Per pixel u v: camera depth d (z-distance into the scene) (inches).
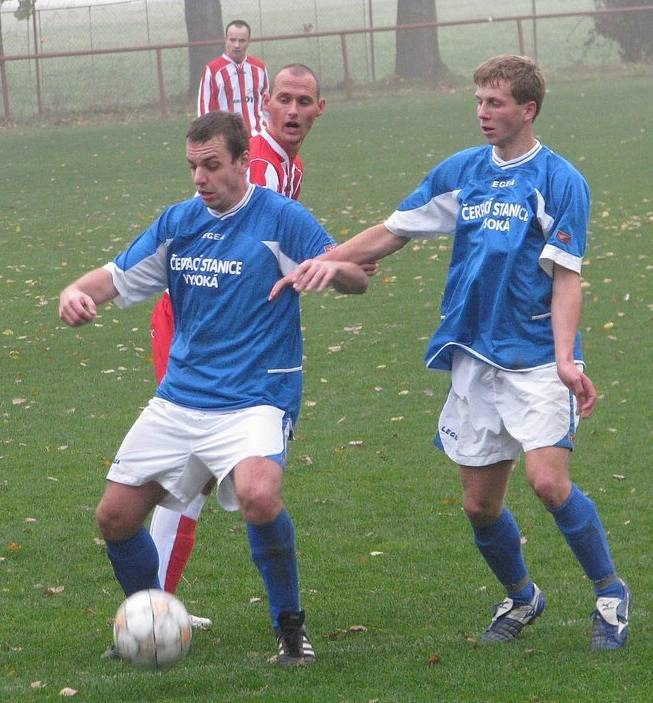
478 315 365.1
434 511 543.2
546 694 325.4
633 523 520.4
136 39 3233.3
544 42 3262.8
